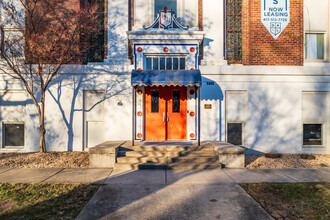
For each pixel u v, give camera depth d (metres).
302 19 9.13
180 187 5.21
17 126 9.03
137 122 8.74
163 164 6.79
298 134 8.97
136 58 8.72
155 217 3.79
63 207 4.12
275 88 9.02
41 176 6.00
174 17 8.69
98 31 9.03
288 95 9.00
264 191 4.95
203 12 9.20
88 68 8.91
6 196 4.59
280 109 8.99
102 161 6.95
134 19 9.24
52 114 8.90
